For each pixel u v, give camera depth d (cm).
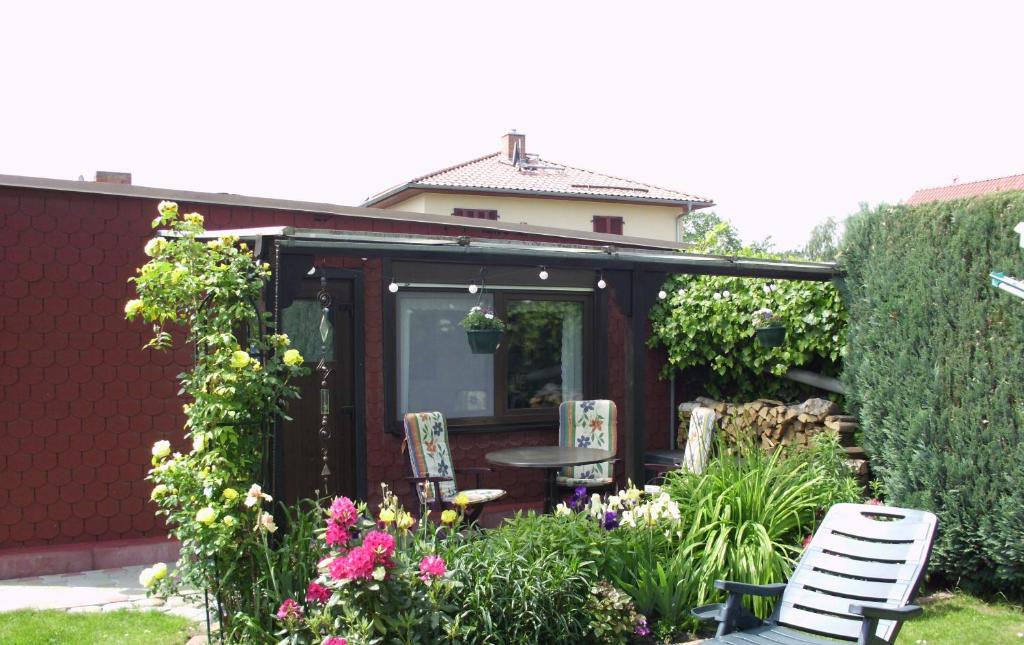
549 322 887
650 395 932
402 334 818
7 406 653
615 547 505
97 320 680
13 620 516
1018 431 523
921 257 591
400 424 810
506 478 859
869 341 637
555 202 2192
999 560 536
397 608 391
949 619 522
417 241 578
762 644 393
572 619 443
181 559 439
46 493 664
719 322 829
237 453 453
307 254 539
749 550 511
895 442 602
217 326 450
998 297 540
